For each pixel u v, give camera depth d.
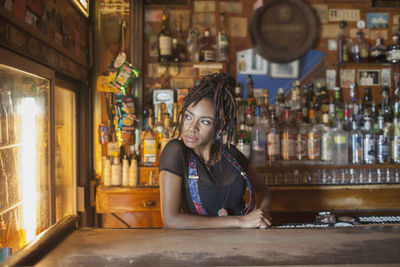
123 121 2.89
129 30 3.00
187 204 1.30
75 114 2.69
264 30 3.22
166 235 0.75
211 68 3.18
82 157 2.82
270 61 3.25
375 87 3.31
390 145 3.08
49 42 1.99
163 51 2.98
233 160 1.35
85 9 2.77
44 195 1.98
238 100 3.06
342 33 3.29
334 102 3.17
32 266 0.56
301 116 2.97
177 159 1.26
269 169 2.89
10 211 1.62
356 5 3.30
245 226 1.15
